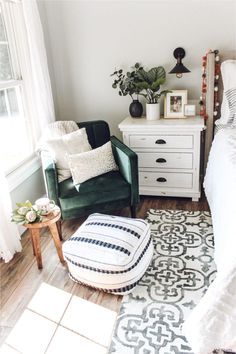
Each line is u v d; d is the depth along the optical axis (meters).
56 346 1.50
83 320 1.63
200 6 2.62
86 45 2.96
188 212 2.62
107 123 2.95
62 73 3.12
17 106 2.62
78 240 1.82
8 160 2.54
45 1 2.88
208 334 1.22
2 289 1.89
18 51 2.49
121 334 1.53
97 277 1.73
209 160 2.49
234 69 2.47
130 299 1.74
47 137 2.57
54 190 2.20
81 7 2.84
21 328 1.61
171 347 1.45
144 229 1.89
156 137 2.66
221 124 2.60
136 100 2.90
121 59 2.94
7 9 2.34
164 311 1.64
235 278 1.18
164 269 1.95
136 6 2.74
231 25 2.62
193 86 2.87
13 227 2.18
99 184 2.32
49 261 2.13
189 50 2.77
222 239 1.55
